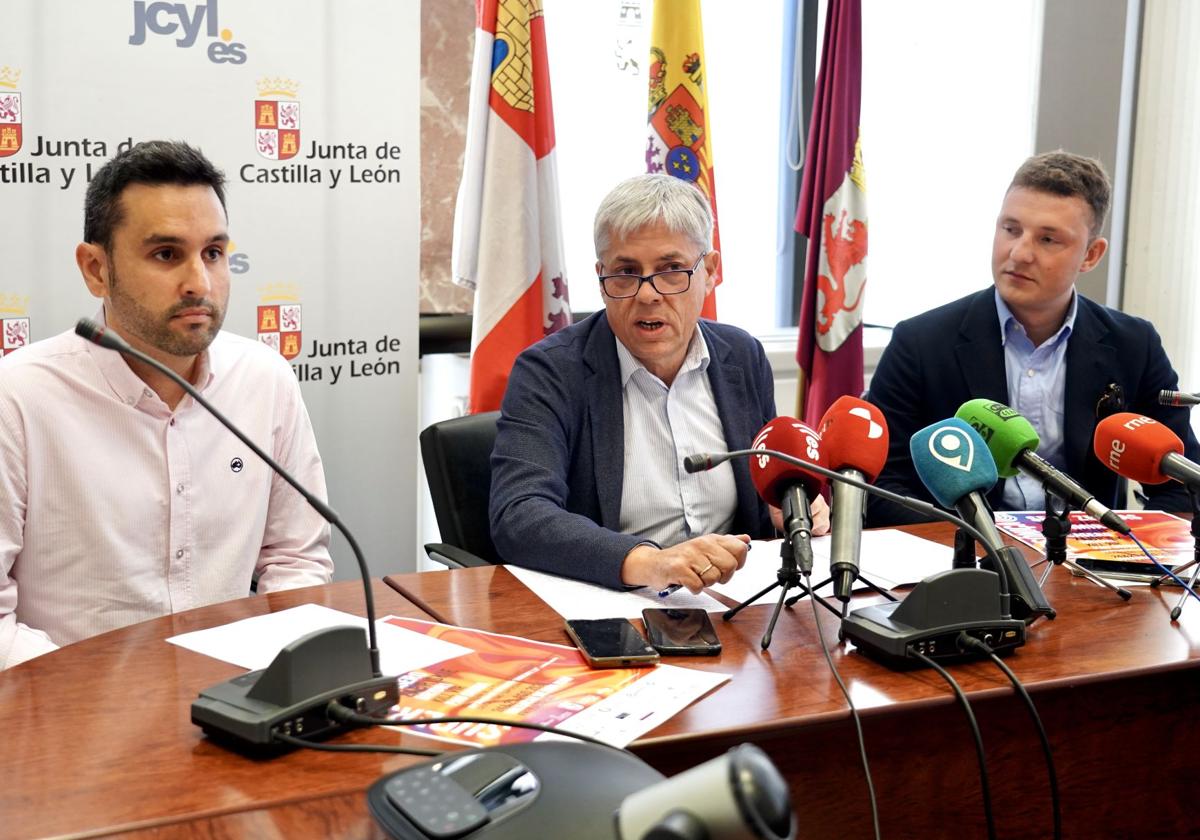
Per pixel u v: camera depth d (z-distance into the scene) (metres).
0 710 1.26
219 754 1.16
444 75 3.28
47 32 2.51
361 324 2.92
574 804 0.97
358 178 2.87
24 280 2.56
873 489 1.49
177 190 1.85
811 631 1.58
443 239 3.36
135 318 1.88
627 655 1.42
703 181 3.21
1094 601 1.73
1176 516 2.26
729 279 4.00
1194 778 1.57
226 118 2.70
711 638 1.50
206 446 2.02
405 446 3.03
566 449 2.10
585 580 1.80
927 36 3.96
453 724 1.23
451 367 3.45
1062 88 4.02
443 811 0.95
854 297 3.46
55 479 1.91
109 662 1.42
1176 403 1.91
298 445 2.17
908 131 4.00
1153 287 4.10
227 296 1.96
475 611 1.64
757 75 3.91
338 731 1.21
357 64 2.82
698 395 2.21
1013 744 1.45
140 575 1.97
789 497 1.61
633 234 2.03
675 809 0.70
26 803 1.05
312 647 1.20
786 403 3.97
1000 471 1.79
